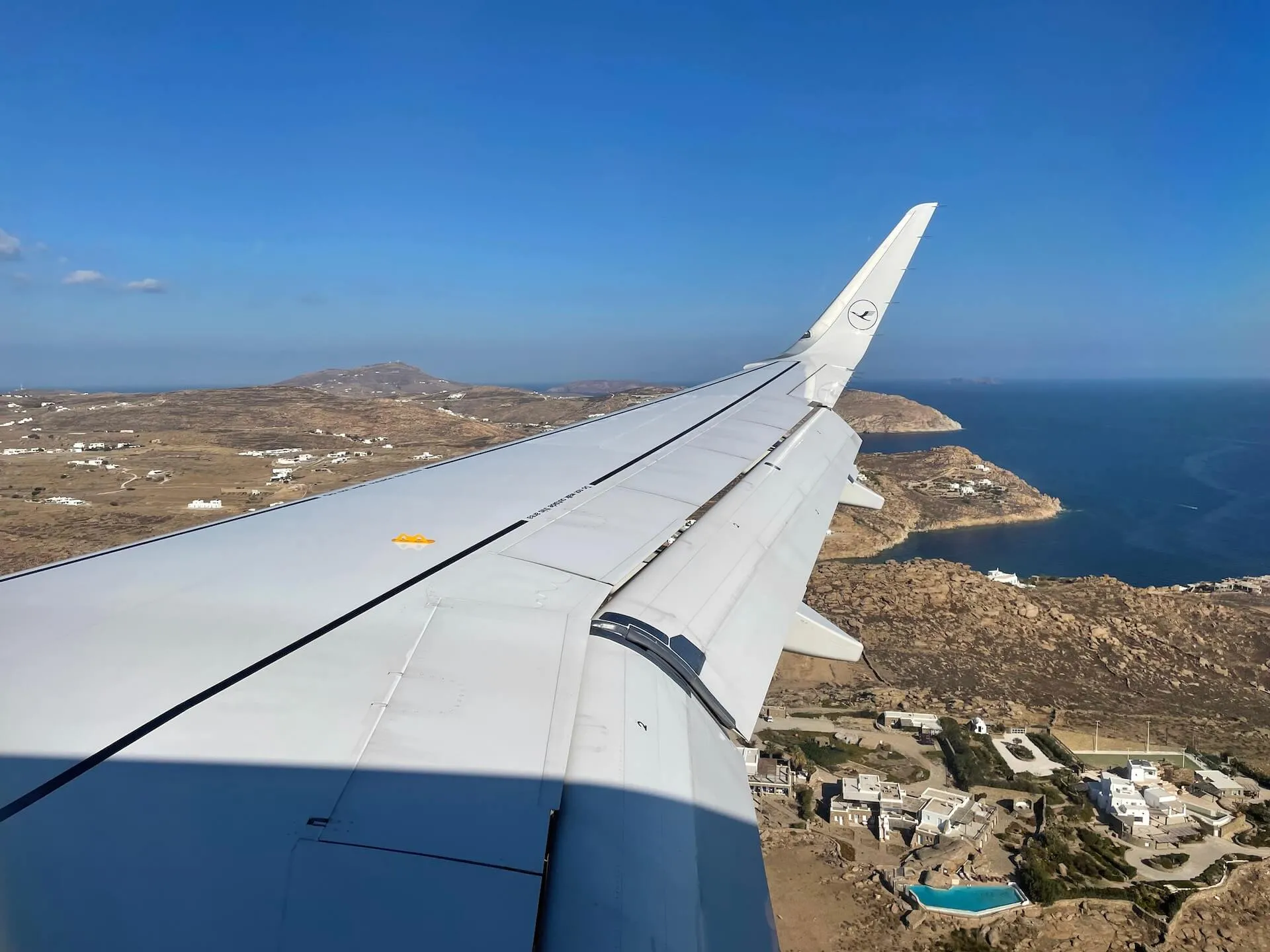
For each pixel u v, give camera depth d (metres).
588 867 2.73
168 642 3.77
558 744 3.29
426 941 2.22
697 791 3.42
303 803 2.71
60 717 3.09
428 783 2.89
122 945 2.14
